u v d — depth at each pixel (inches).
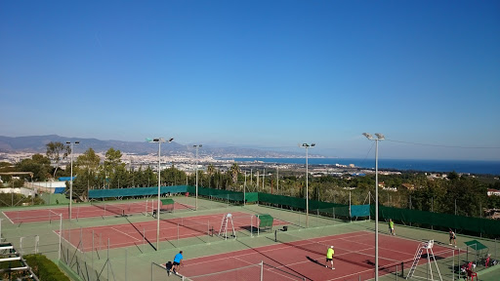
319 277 944.3
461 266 1045.2
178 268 1000.2
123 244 1289.4
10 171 4394.7
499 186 3634.4
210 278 917.2
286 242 1360.7
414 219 1739.7
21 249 1057.5
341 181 4013.3
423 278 941.2
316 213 2065.7
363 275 965.2
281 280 916.0
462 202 1940.2
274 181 3713.1
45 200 2453.2
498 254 1233.4
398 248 1299.2
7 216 1919.3
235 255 1161.4
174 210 2174.0
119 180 2888.8
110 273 931.3
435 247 1327.5
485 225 1505.9
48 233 1462.8
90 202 2518.5
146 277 904.3
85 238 1373.0
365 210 1881.2
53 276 803.4
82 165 3789.4
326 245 1326.3
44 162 4741.6
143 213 2038.6
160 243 1310.3
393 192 2436.0
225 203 2514.8
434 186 2082.9
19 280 818.8
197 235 1460.4
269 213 2097.7
